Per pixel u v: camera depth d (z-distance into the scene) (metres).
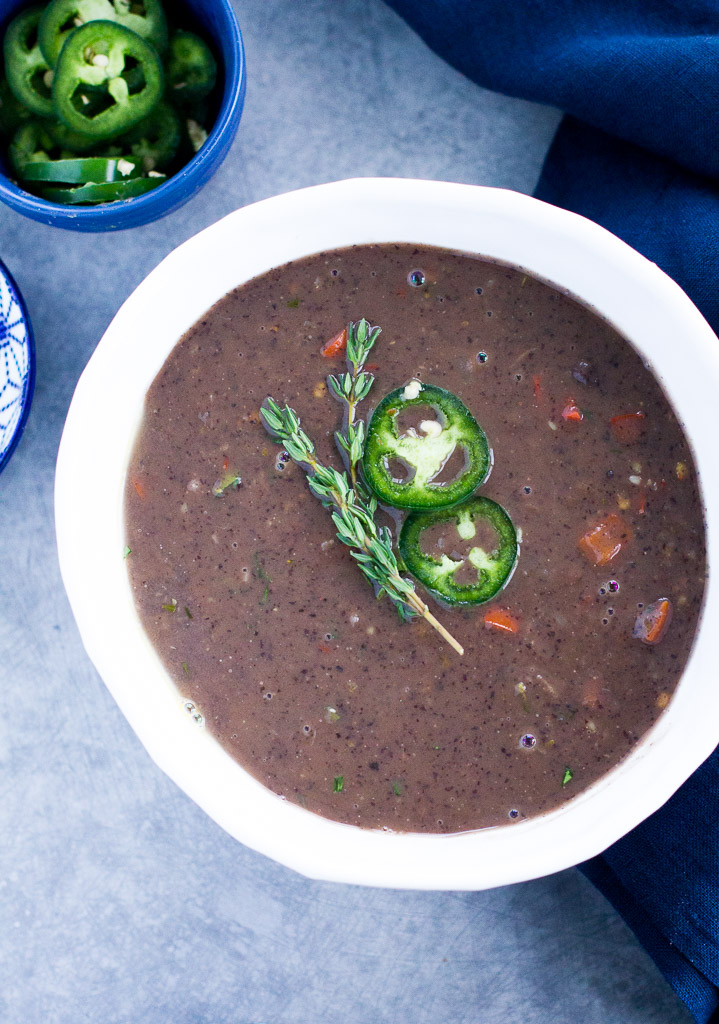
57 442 0.41
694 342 0.33
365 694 0.36
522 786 0.35
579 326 0.35
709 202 0.39
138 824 0.41
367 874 0.34
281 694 0.36
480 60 0.39
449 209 0.34
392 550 0.35
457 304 0.35
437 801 0.35
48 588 0.41
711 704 0.34
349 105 0.41
